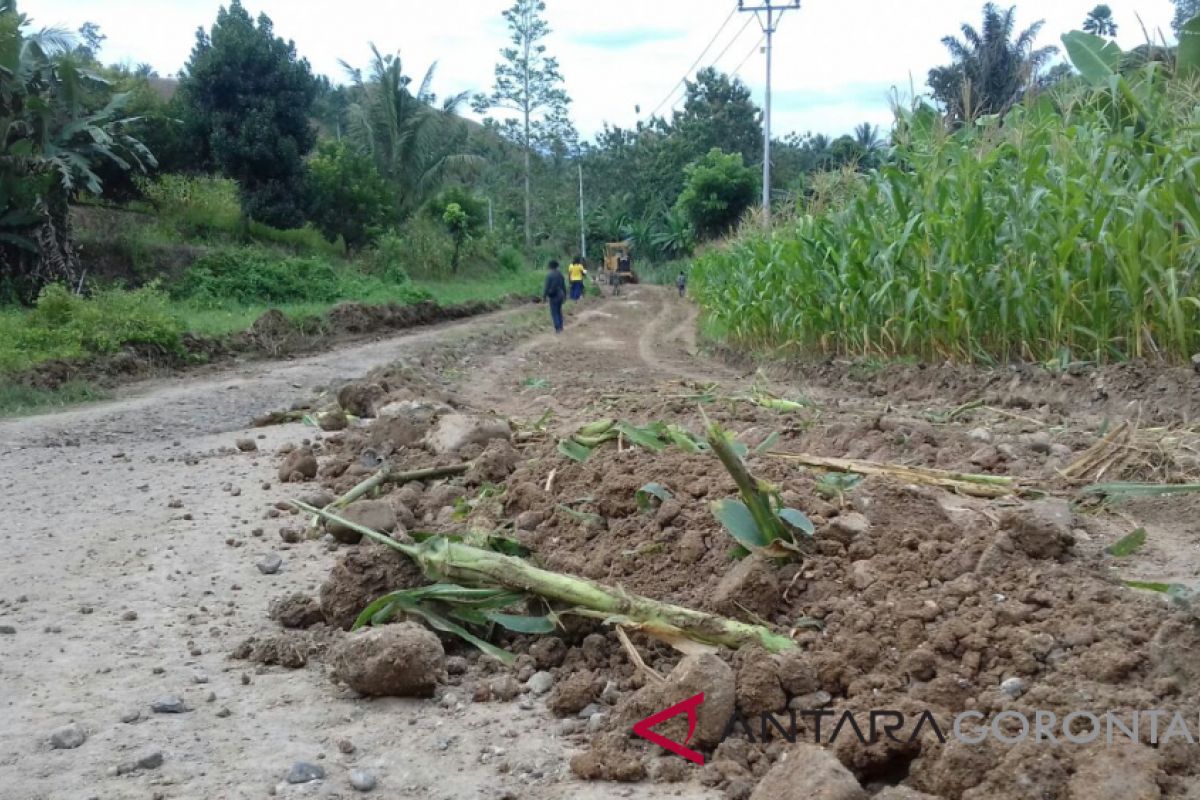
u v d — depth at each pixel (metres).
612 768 2.61
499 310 31.83
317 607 3.85
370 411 9.21
